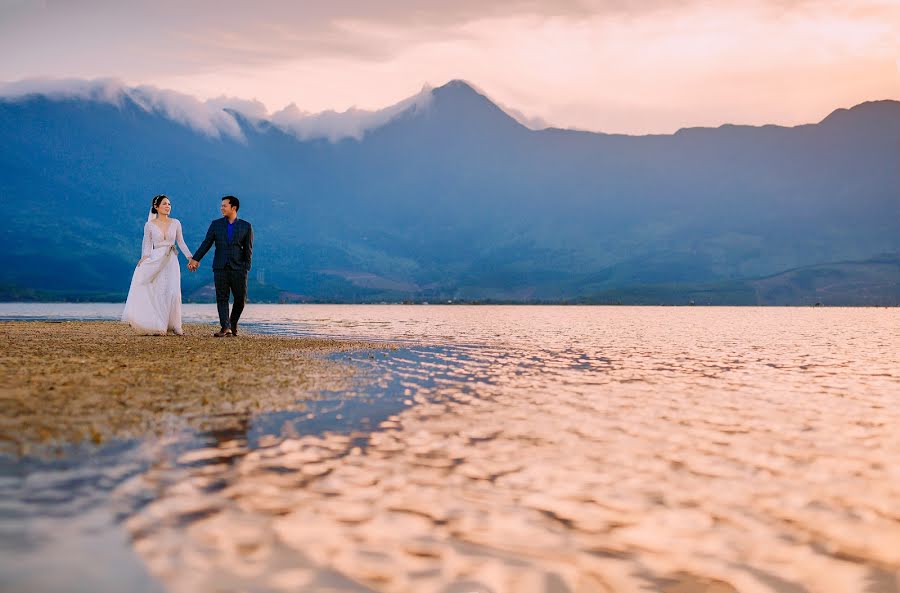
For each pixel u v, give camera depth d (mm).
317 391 10727
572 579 3996
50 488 5113
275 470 5957
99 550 3984
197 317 62688
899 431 8656
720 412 10023
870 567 4270
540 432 8125
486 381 13086
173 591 3537
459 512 5059
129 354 14461
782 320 77250
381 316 78938
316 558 4082
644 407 10305
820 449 7566
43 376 10320
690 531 4836
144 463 5965
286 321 54062
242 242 21625
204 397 9477
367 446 7070
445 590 3764
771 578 4094
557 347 23438
